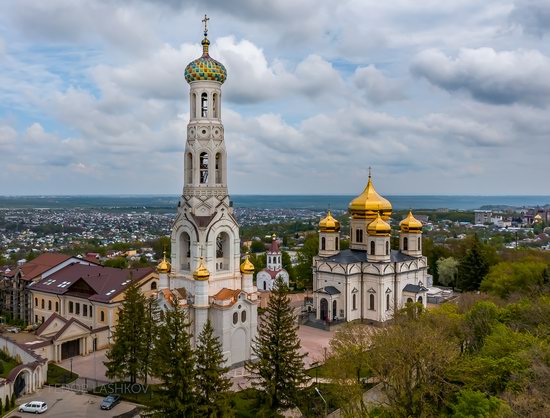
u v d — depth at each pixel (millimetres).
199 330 87438
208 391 64562
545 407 50000
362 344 73125
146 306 88688
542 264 134625
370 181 138125
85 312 115312
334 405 74312
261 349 71688
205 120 93625
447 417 60688
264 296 142375
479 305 85625
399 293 128500
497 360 64625
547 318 80312
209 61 93750
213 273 91812
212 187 92875
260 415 69625
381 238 125250
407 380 64125
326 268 128375
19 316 129875
